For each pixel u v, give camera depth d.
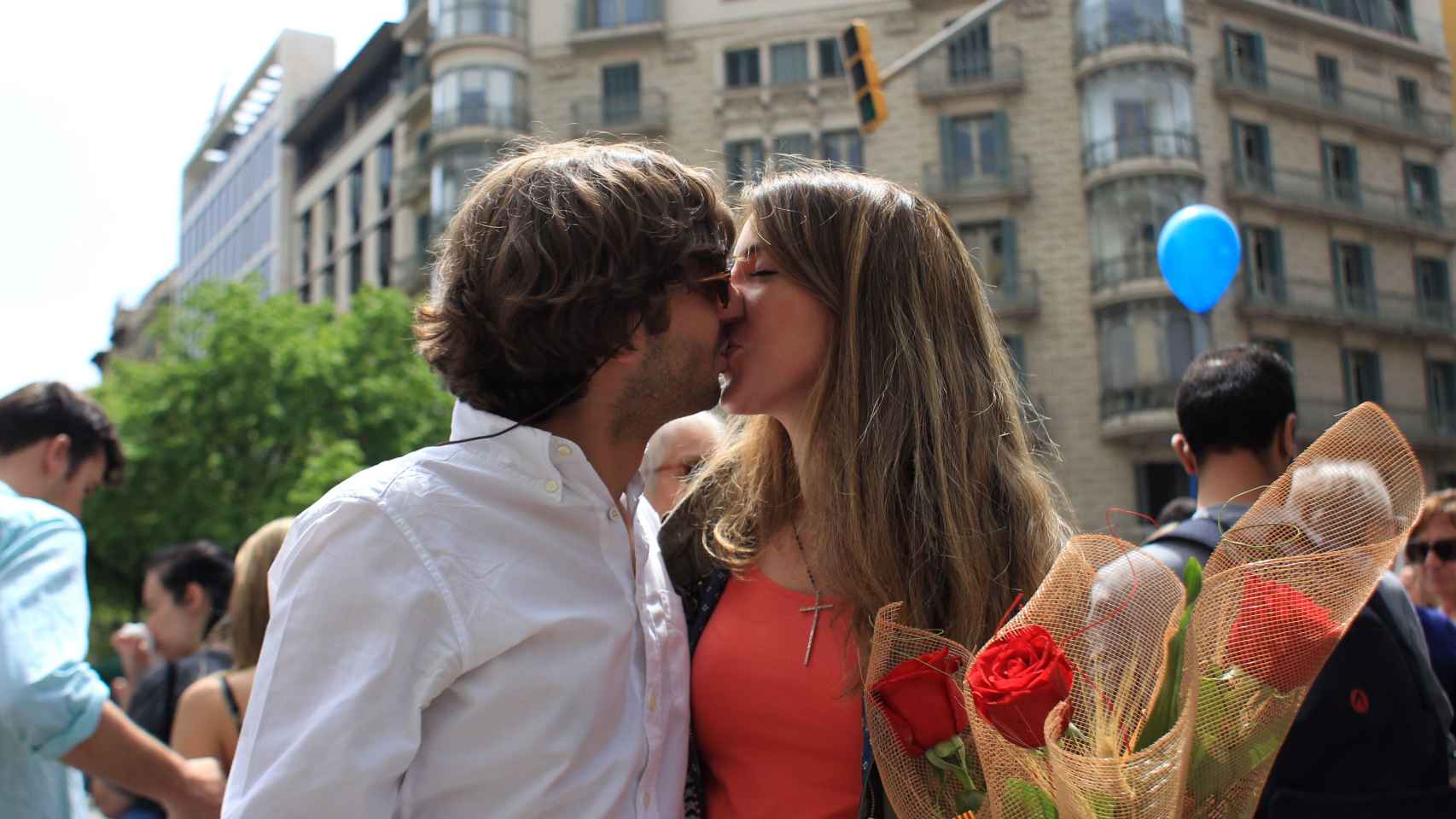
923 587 1.56
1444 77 24.83
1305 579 1.25
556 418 1.39
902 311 1.66
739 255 1.71
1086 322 20.75
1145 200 20.48
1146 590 1.29
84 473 2.69
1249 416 2.14
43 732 2.02
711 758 1.62
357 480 1.25
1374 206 23.33
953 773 1.34
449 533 1.24
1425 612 2.97
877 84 8.02
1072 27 21.58
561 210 1.28
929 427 1.62
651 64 23.38
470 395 1.36
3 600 2.04
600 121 23.25
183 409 19.16
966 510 1.58
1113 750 1.18
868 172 1.82
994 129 21.55
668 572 1.78
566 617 1.28
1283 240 22.20
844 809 1.51
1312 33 23.36
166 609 3.92
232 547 18.53
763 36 22.73
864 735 1.50
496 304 1.29
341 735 1.12
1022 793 1.21
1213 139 21.67
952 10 21.80
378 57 30.97
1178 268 4.65
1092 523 20.09
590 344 1.29
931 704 1.32
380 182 30.95
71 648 2.09
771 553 1.73
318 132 36.50
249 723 1.17
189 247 50.53
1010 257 21.09
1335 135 23.23
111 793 3.18
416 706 1.18
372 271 30.94
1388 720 1.83
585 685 1.28
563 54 24.09
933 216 1.77
